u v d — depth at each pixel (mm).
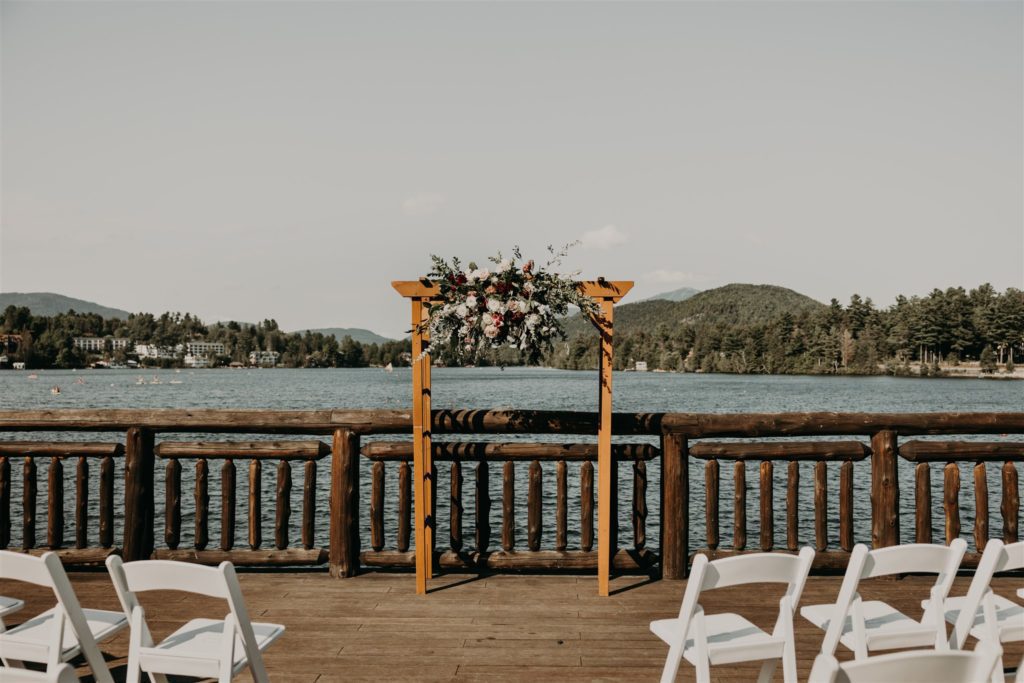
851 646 2734
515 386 90562
